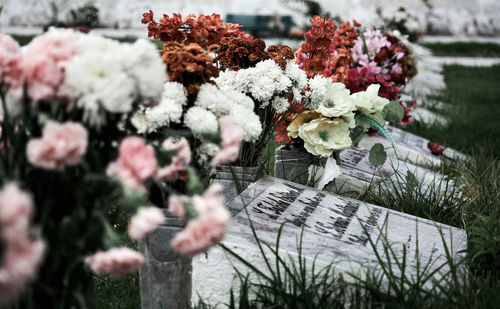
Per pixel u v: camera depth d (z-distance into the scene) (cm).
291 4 1057
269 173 410
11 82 144
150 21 314
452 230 296
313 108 351
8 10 1689
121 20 1812
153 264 232
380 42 539
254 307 226
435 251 262
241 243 230
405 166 456
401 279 210
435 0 2652
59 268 157
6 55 143
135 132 216
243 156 316
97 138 168
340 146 358
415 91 1020
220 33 327
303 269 217
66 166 150
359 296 212
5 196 110
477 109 877
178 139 229
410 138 598
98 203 152
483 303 219
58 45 157
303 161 386
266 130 328
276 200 285
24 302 150
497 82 1276
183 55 232
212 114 226
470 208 369
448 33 2691
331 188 389
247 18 1756
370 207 312
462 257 261
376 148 379
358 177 397
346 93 369
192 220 145
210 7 1931
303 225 251
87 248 163
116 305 256
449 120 761
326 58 407
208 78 245
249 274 230
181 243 141
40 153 132
